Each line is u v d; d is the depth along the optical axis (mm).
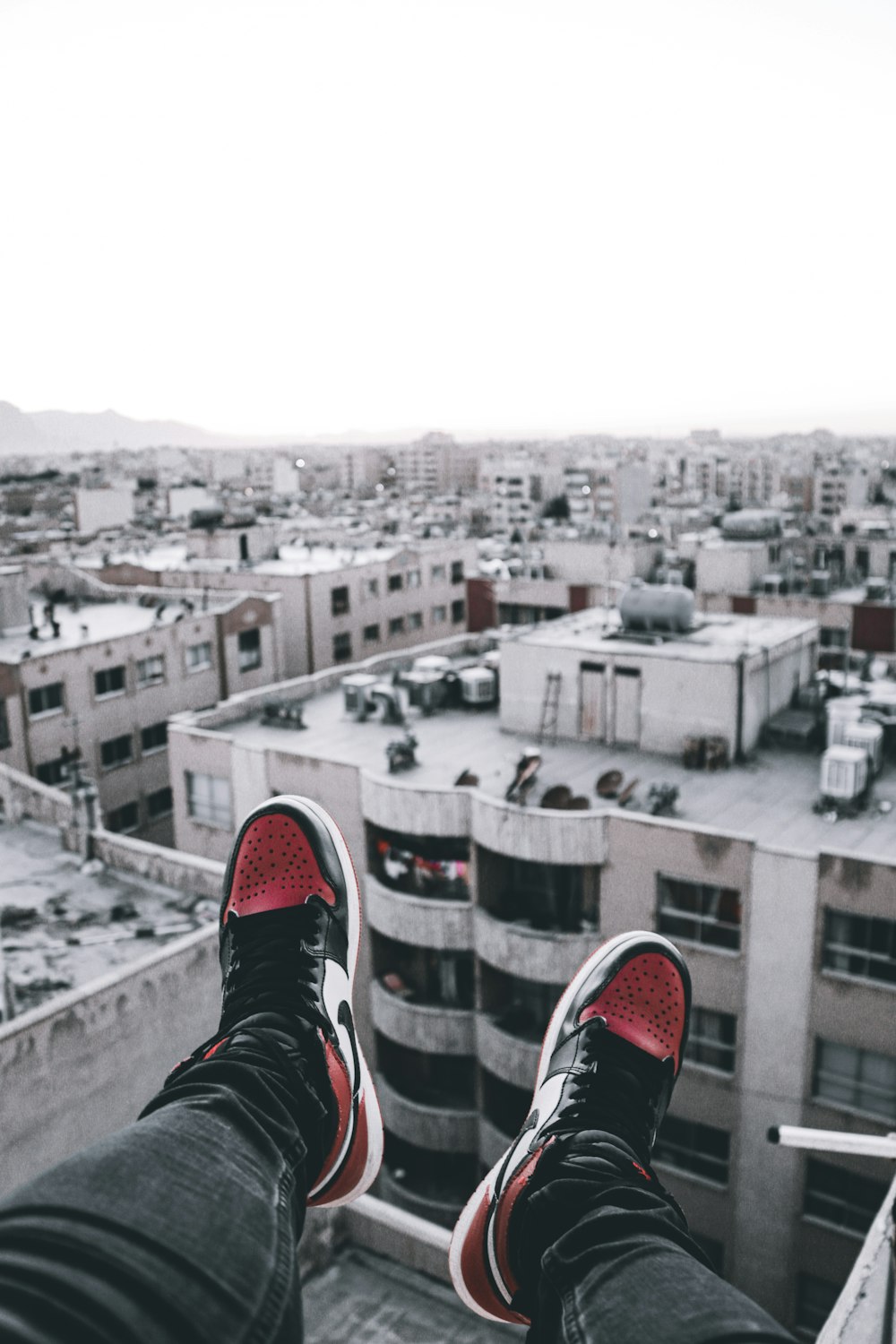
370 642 69875
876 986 23281
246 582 66438
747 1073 25250
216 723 37312
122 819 48562
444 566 75938
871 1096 23984
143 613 58344
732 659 29859
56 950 23281
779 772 29656
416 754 32750
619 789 28375
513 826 26609
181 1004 20594
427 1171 31562
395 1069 31859
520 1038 28344
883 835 25469
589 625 35844
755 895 24297
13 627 52125
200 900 25719
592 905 27203
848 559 74438
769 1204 25656
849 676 40000
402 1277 17797
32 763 44125
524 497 195625
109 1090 19344
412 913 29031
